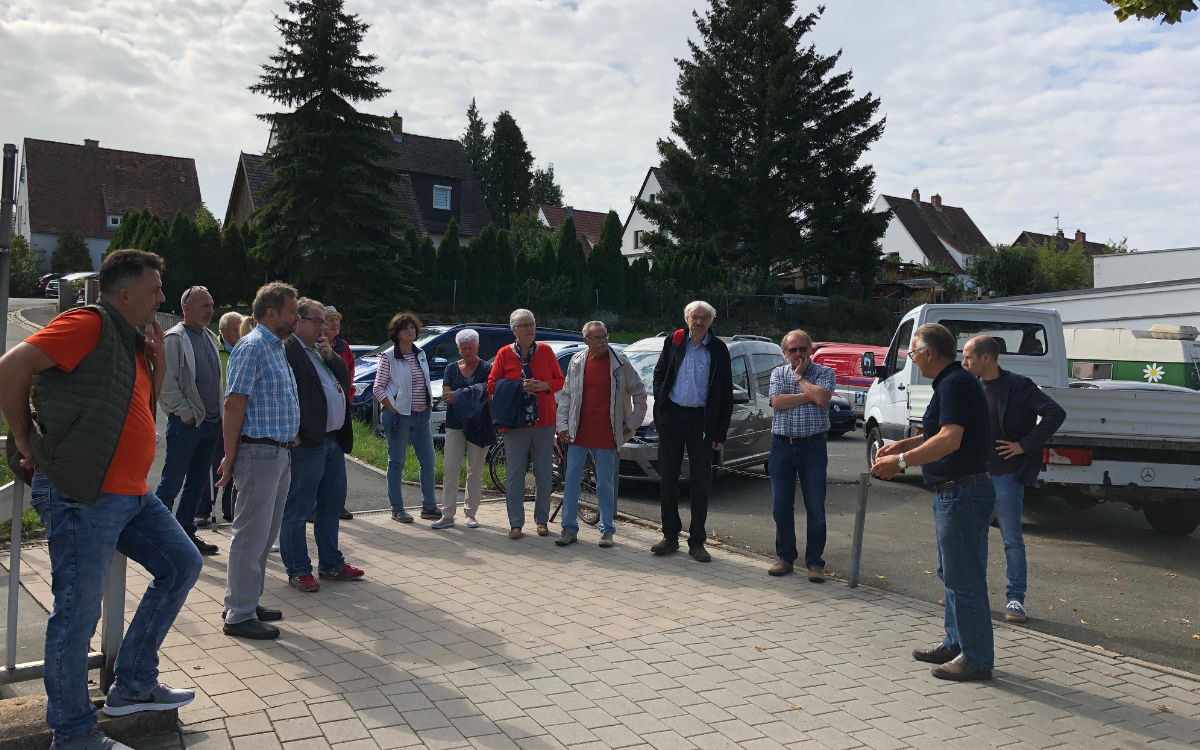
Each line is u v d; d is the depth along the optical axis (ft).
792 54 142.10
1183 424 27.09
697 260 138.72
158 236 91.20
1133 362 48.73
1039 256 194.29
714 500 33.17
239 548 16.08
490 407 25.17
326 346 21.24
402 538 24.89
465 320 105.91
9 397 10.50
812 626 17.95
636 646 16.35
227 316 24.75
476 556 23.06
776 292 140.36
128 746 11.55
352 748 11.80
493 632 16.89
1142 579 23.31
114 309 11.37
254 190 139.03
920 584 21.85
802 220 144.66
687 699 13.94
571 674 14.83
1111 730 13.37
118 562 12.57
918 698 14.35
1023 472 19.45
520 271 117.50
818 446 21.79
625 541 25.50
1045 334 35.65
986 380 19.79
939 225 236.02
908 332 37.27
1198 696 14.84
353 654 15.43
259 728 12.31
